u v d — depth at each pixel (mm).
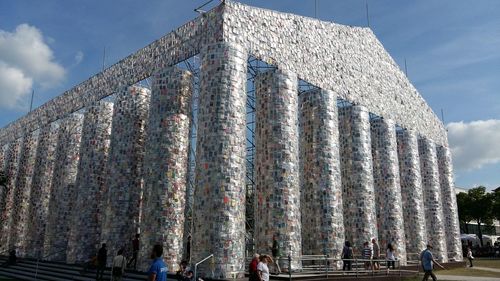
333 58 25781
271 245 18828
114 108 24516
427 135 35531
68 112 30797
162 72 21141
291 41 22594
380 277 17484
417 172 31578
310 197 22766
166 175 19531
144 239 19031
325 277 15711
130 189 22609
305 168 23453
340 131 26891
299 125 24406
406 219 30547
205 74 18516
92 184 25344
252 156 25562
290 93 20844
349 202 25391
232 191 17062
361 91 27609
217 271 16047
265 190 19719
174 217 19219
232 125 17688
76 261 23719
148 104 24406
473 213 53438
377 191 28516
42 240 30594
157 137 20109
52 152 32906
